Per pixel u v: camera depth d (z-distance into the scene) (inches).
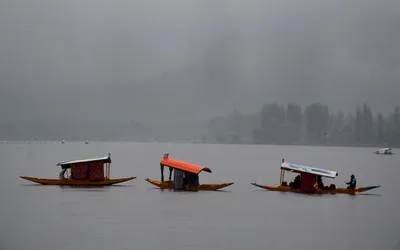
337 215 2028.8
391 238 1626.5
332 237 1626.5
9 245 1451.8
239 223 1820.9
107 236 1568.7
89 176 2778.1
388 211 2142.0
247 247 1475.1
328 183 3730.3
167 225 1754.4
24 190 2628.0
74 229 1663.4
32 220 1812.3
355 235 1663.4
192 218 1897.1
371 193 2851.9
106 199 2321.6
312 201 2396.7
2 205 2128.4
